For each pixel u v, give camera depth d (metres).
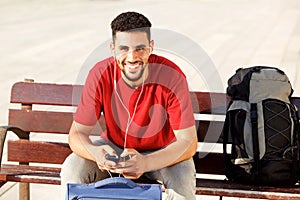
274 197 3.67
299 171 3.82
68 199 3.31
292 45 10.96
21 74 8.88
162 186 3.69
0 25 13.16
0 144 3.85
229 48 10.68
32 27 12.94
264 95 3.76
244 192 3.70
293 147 3.72
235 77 3.89
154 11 15.40
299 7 16.28
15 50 10.54
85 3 16.70
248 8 16.02
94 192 3.32
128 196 3.32
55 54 10.27
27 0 16.97
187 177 3.55
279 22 13.78
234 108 3.77
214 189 3.71
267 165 3.71
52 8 15.79
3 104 7.28
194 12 15.30
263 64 9.39
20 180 3.86
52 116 4.16
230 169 3.81
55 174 3.93
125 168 3.48
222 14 15.00
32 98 4.17
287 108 3.74
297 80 8.35
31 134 6.15
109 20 13.95
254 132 3.70
